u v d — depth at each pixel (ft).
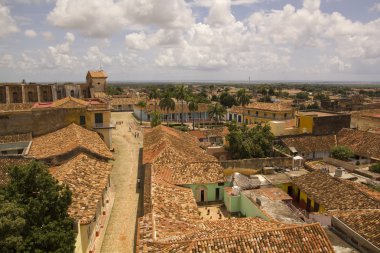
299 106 347.77
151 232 60.03
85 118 153.38
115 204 102.12
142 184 117.29
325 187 93.09
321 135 163.43
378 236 53.31
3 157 105.19
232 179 108.58
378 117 193.77
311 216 74.64
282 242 51.80
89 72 284.00
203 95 491.72
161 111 297.53
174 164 111.65
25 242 50.01
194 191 105.40
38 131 144.87
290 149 147.54
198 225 66.74
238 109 298.56
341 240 57.82
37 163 60.75
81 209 73.26
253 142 146.92
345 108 304.71
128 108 360.69
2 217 47.50
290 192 107.34
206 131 204.23
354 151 148.15
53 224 54.34
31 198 55.26
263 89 534.37
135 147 174.91
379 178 108.78
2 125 138.41
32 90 226.79
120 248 77.92
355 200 81.76
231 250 49.80
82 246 69.87
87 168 95.96
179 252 49.16
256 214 84.48
